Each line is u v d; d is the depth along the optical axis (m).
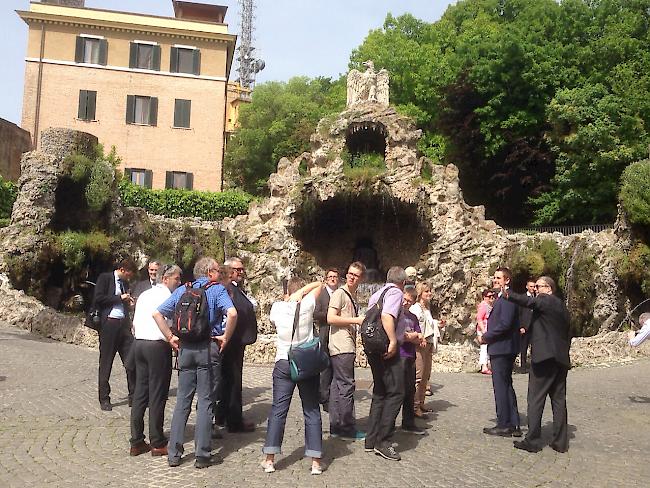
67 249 27.00
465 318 28.14
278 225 30.38
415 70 46.78
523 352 17.03
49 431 8.91
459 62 42.62
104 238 28.58
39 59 43.75
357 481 7.05
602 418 10.86
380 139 33.19
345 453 8.17
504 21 47.41
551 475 7.49
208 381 7.65
